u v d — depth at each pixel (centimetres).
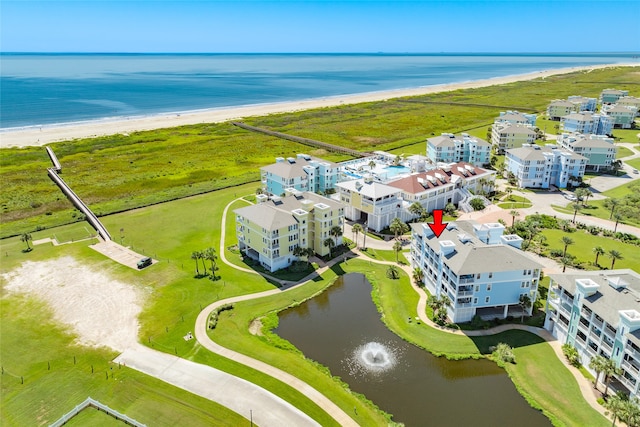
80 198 14750
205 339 7681
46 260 10525
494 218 13075
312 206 10594
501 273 7869
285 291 9300
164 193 15212
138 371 6900
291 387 6600
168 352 7356
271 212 10119
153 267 10175
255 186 16100
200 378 6756
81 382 6675
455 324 8119
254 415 6053
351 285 9681
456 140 18462
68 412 6119
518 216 13200
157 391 6481
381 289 9450
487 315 8344
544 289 9100
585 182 16475
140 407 6197
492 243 9094
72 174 17362
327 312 8688
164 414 6072
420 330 8019
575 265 10075
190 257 10681
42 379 6744
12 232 12056
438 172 14350
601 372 6438
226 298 8969
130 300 8862
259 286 9450
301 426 5881
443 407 6312
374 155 19012
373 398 6475
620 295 6631
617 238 11606
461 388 6694
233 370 6938
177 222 12850
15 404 6281
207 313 8450
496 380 6869
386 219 12362
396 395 6538
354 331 8094
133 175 17412
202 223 12788
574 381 6681
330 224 10756
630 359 6034
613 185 16125
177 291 9181
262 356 7288
